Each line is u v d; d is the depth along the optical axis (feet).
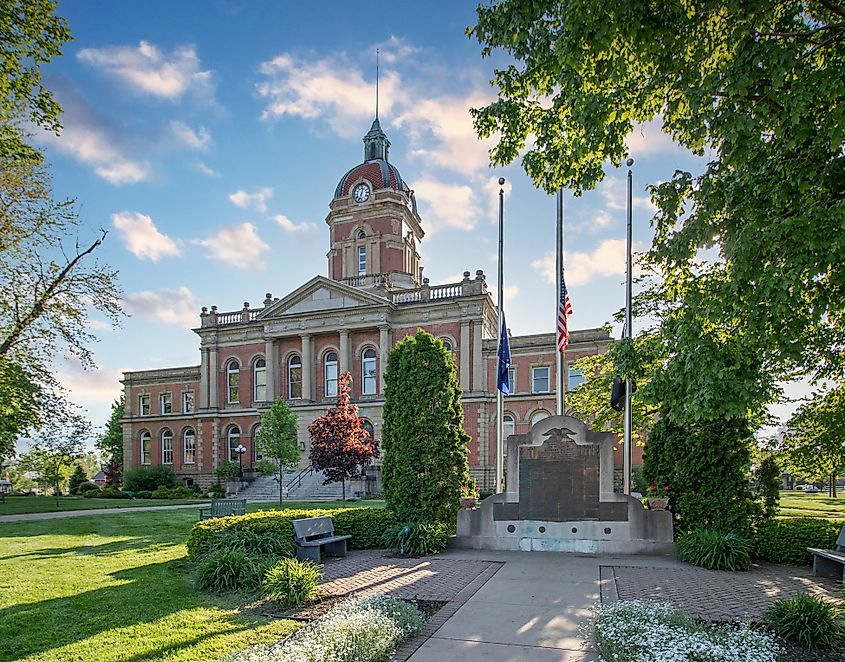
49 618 26.89
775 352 28.71
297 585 29.84
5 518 78.23
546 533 46.80
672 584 34.27
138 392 173.78
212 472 156.35
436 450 51.08
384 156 184.85
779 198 25.25
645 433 96.78
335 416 100.17
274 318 151.84
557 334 54.70
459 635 24.50
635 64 29.55
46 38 37.01
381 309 141.49
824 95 22.35
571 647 22.97
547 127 34.65
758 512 43.70
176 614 27.45
